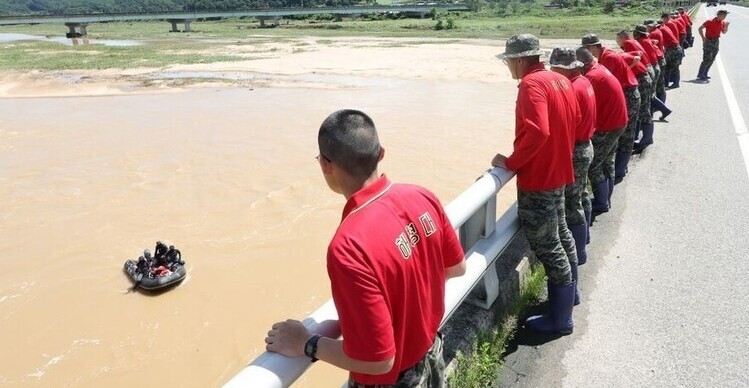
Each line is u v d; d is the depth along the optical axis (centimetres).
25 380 483
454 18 7412
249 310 572
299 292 602
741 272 424
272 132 1294
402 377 184
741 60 1552
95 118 1542
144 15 7219
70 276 654
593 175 536
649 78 736
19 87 2178
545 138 306
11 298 610
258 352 508
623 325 364
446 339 309
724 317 368
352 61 2708
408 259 166
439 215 187
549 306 358
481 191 296
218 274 645
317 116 1444
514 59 333
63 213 849
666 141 793
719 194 584
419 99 1623
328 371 462
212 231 764
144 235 761
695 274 424
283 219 795
